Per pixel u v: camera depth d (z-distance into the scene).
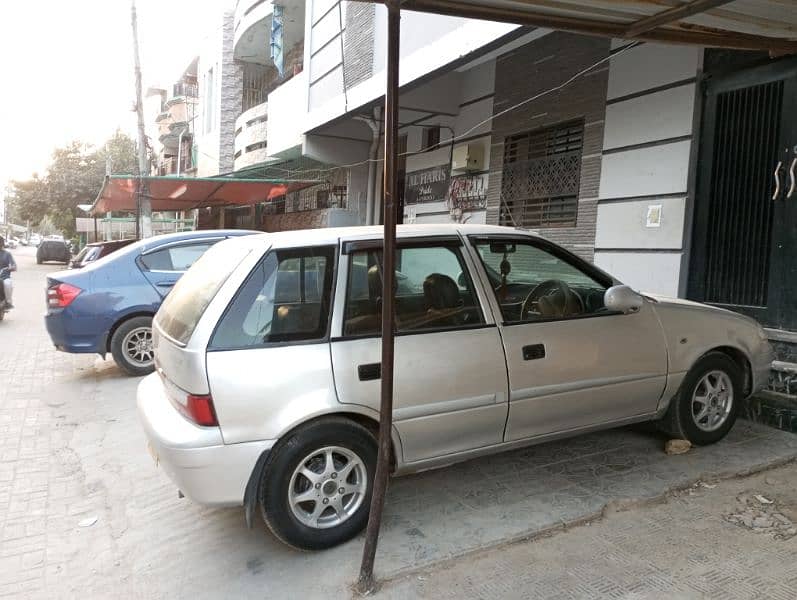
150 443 3.21
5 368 7.88
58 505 3.91
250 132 18.53
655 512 3.52
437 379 3.28
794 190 5.03
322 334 3.15
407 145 11.02
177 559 3.21
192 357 2.92
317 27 10.83
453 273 3.57
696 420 4.31
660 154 6.23
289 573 3.00
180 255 7.33
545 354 3.61
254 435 2.93
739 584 2.80
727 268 5.64
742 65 5.43
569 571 2.93
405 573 2.93
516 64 8.34
